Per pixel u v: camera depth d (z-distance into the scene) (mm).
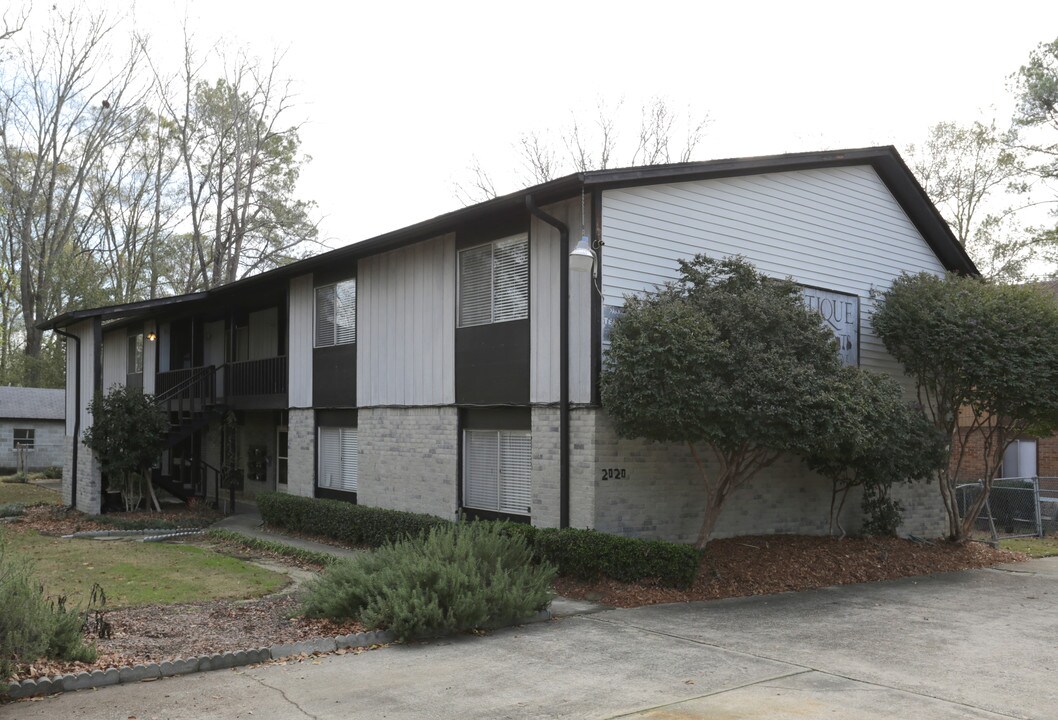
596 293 12070
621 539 11047
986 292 14312
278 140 38156
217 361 24531
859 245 15711
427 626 8531
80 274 41812
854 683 7094
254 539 16094
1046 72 25891
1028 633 9047
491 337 14070
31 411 39719
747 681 7133
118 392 20156
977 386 14180
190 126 38000
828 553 13203
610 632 8898
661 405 10461
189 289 40281
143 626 9234
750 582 11477
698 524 13031
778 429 10602
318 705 6500
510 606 9055
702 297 11453
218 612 10047
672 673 7379
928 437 13578
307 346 19062
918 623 9492
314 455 18781
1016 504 18531
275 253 38031
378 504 16656
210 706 6465
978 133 31672
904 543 14867
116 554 14984
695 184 13273
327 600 9172
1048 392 13484
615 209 12336
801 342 11281
